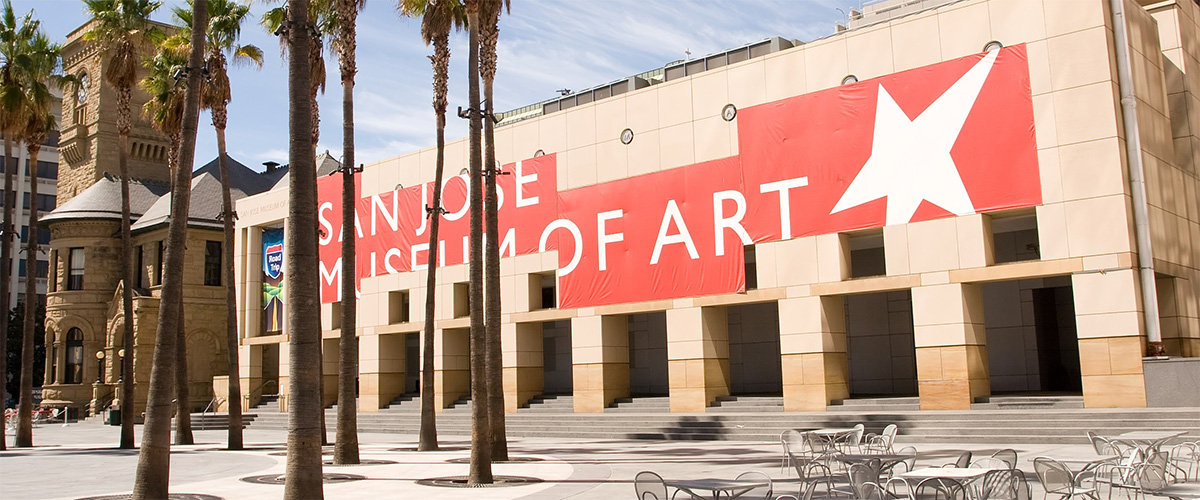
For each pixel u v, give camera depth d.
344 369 22.09
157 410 14.65
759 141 32.12
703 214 33.28
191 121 15.99
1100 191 25.48
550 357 45.03
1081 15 26.30
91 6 31.17
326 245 47.00
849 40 30.50
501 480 17.41
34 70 32.94
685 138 34.12
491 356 21.19
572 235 36.97
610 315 35.91
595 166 36.62
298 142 13.20
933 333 27.83
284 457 25.17
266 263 51.72
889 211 29.05
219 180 60.00
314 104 28.39
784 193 31.31
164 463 14.59
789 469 17.88
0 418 30.33
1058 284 32.34
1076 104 26.12
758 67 32.50
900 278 28.62
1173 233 27.70
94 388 53.75
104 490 17.20
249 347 51.25
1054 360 32.41
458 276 40.75
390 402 44.25
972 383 27.28
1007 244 33.25
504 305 38.88
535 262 38.09
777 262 31.27
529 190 38.66
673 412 33.38
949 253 27.77
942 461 18.36
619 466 20.00
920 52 29.00
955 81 28.22
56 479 19.42
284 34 13.65
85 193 59.53
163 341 14.92
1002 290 33.53
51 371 58.03
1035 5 27.09
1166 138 28.56
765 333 38.31
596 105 36.94
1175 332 27.11
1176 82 30.62
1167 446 17.69
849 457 13.29
